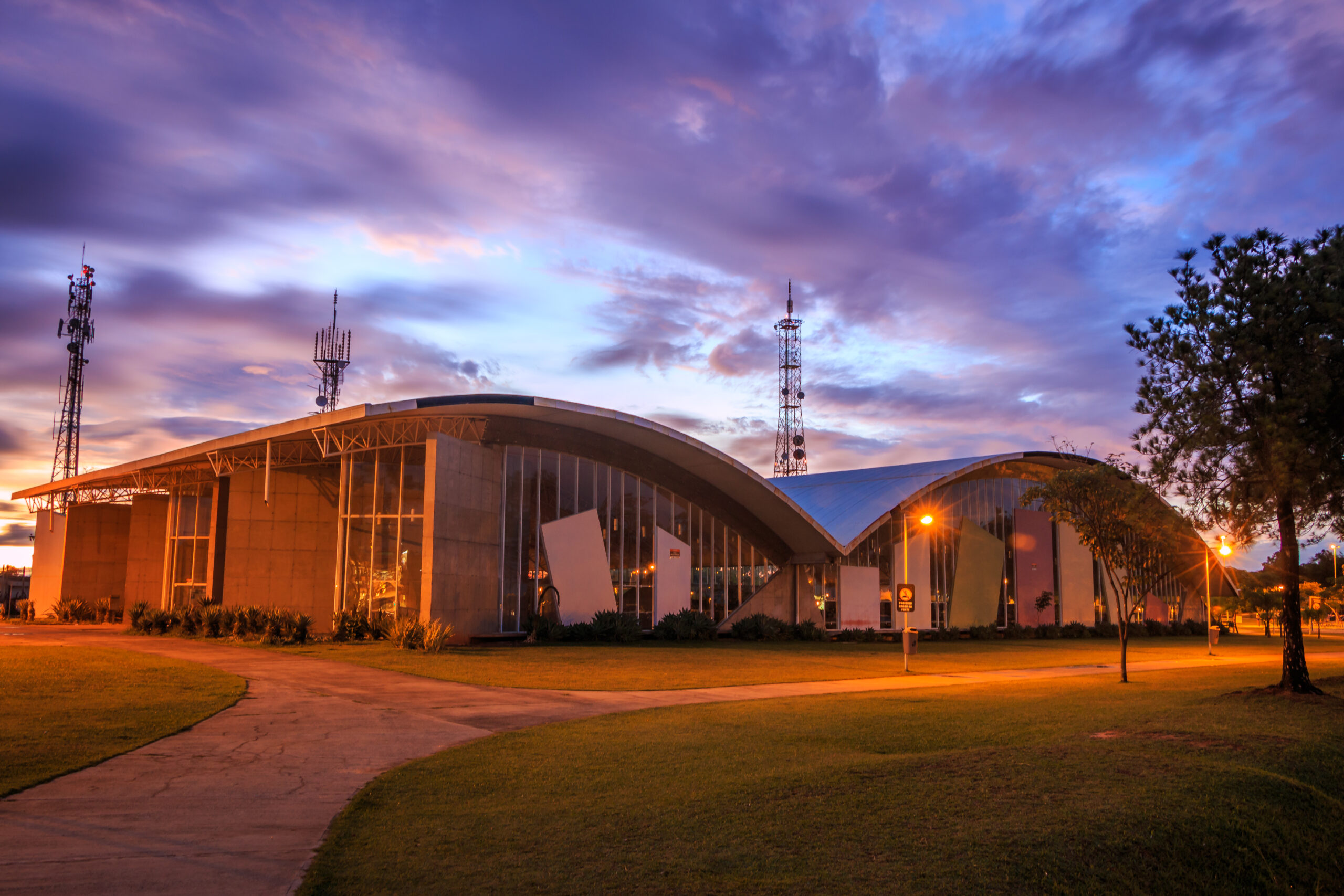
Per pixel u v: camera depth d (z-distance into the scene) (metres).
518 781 9.37
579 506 35.06
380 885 6.26
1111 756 10.66
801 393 63.78
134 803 8.29
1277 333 16.00
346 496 31.88
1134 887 7.38
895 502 45.50
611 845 7.21
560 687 18.78
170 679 17.62
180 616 34.22
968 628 49.69
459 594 29.45
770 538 42.97
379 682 18.56
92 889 6.02
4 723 11.90
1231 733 12.42
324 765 10.16
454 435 32.09
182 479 41.00
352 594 31.44
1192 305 16.94
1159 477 17.64
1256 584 37.78
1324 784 10.52
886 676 23.42
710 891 6.33
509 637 31.83
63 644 26.97
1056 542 55.03
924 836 7.65
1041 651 36.84
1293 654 16.98
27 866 6.45
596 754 10.87
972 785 9.16
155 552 46.34
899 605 25.62
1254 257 16.38
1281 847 8.70
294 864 6.64
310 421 30.56
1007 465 53.50
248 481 35.84
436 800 8.56
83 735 11.23
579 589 34.34
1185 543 50.12
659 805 8.38
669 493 38.62
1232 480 16.84
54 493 48.25
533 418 33.25
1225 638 55.84
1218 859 8.19
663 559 37.75
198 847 7.01
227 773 9.65
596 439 36.06
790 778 9.28
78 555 48.66
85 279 61.38
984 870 7.03
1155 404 17.50
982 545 51.09
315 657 23.73
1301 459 15.38
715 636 38.31
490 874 6.52
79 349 60.78
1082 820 8.22
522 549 32.94
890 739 12.23
